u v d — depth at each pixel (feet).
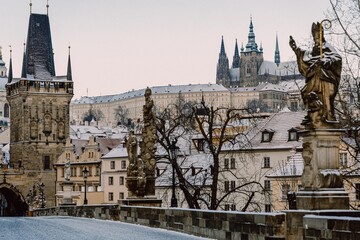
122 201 144.46
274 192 273.95
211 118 194.39
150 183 144.25
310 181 70.59
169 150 203.51
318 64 70.74
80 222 139.23
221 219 81.82
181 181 183.42
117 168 478.59
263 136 329.72
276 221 68.54
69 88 634.84
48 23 650.84
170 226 105.70
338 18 121.08
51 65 642.22
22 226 123.24
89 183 524.93
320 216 61.52
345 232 57.77
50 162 625.41
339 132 70.18
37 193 617.21
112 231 105.40
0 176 610.24
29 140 621.31
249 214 73.87
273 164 319.88
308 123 71.26
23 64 635.66
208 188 281.33
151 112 147.02
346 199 69.36
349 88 126.62
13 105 647.97
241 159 256.73
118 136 584.40
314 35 73.51
